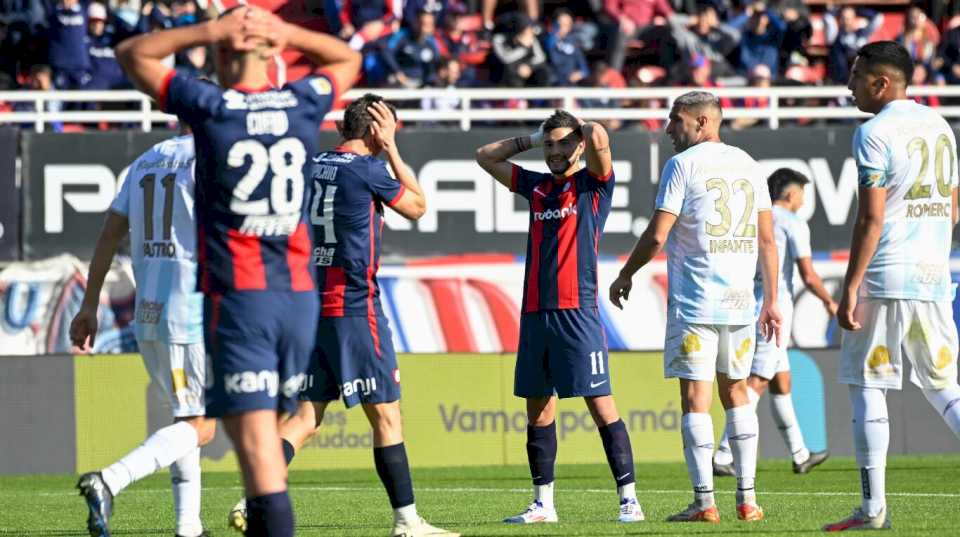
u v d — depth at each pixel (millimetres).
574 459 44344
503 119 49281
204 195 16469
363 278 22953
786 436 38594
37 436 43031
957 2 63531
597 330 26281
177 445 21906
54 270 44750
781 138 47125
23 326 44531
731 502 30500
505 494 34562
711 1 59875
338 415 43656
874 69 22828
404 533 23000
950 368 22969
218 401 16328
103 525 20891
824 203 47125
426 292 46000
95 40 53281
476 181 46281
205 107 16234
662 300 46344
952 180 23109
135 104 53312
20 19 56562
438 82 53469
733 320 25250
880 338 22719
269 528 16141
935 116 22906
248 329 16250
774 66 56812
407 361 44406
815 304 46625
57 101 49188
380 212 23266
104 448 43312
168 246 22156
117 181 45156
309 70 57969
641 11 59562
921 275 22609
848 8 58000
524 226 46438
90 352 43625
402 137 46125
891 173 22406
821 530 23172
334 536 24562
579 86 54094
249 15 16516
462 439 44438
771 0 57156
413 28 53969
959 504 29000
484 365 44781
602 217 26438
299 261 16672
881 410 22781
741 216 25312
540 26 57125
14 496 35000
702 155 25328
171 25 53625
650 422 44906
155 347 22547
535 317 26406
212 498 34062
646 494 33938
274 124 16406
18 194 44750
